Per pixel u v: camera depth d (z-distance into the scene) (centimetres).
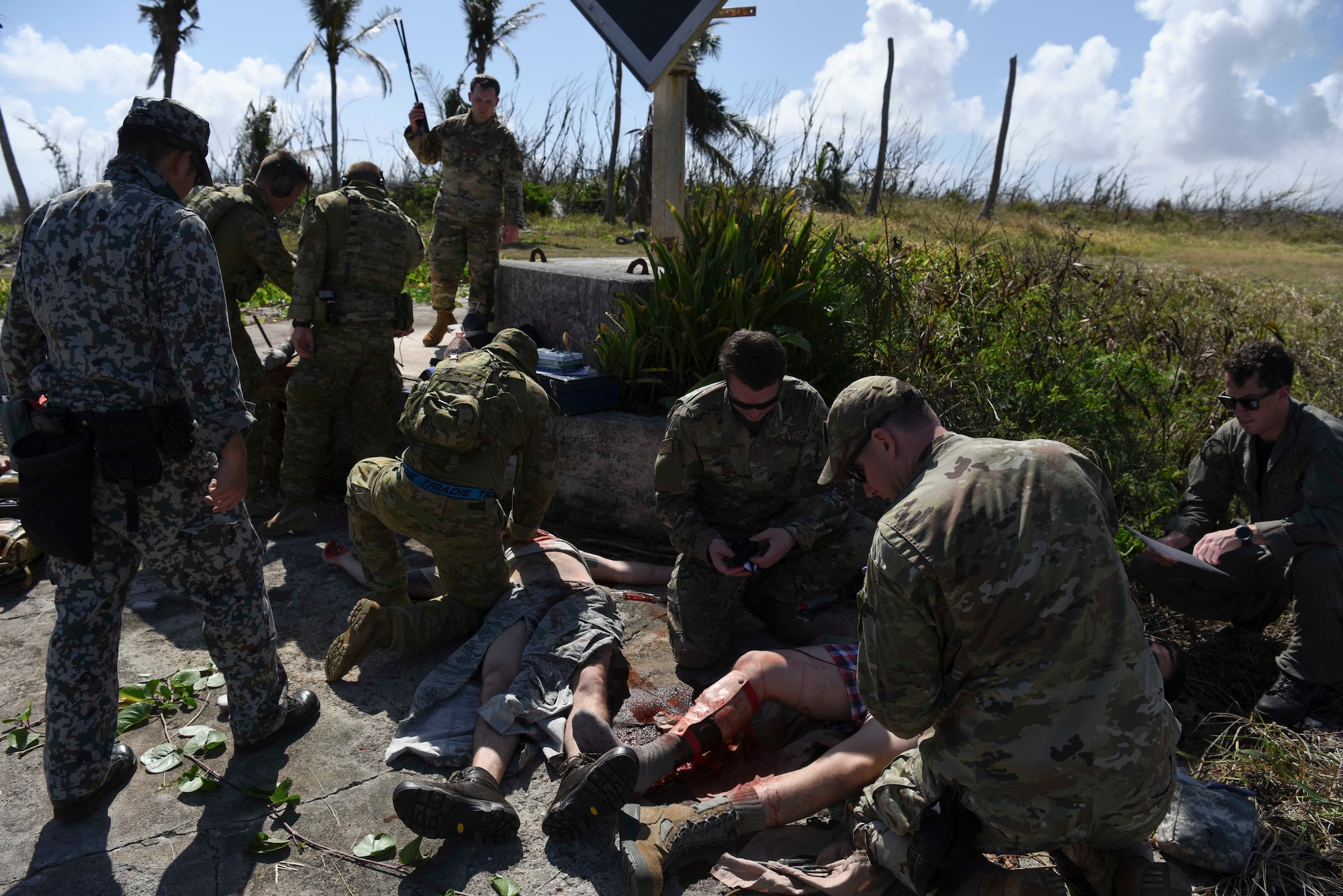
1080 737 165
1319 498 281
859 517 323
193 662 308
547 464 330
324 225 398
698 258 432
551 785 251
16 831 229
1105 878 190
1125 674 166
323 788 247
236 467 219
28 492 204
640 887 200
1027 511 165
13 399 220
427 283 930
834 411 193
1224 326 571
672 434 300
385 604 333
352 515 323
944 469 176
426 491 295
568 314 482
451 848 227
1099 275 620
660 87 454
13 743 261
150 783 247
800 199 468
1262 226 1888
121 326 208
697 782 256
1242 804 231
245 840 227
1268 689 306
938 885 192
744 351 267
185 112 221
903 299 460
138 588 359
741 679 252
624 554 403
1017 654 165
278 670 263
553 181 2058
